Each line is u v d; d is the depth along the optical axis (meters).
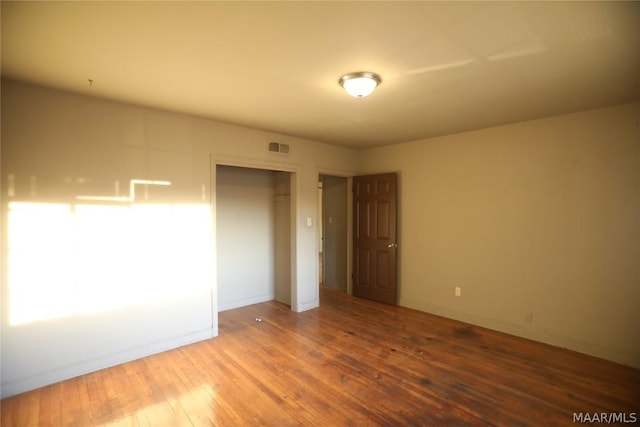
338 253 5.84
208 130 3.57
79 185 2.77
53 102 2.65
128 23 1.72
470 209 4.05
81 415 2.27
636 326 2.93
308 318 4.28
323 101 2.95
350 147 5.12
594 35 1.84
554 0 1.53
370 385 2.65
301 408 2.35
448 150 4.26
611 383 2.67
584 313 3.21
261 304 4.92
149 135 3.16
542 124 3.46
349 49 2.02
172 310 3.33
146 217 3.14
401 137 4.41
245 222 4.86
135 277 3.09
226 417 2.25
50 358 2.65
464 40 1.91
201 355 3.19
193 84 2.56
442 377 2.77
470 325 4.01
